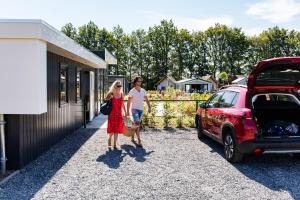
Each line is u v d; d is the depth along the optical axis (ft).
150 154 27.84
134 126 31.09
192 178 21.26
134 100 31.12
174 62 310.86
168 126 43.57
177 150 29.37
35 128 26.30
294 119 25.66
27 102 20.54
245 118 22.99
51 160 25.80
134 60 307.37
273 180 20.90
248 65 320.91
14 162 23.11
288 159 26.32
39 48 20.59
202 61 319.06
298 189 19.26
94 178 21.21
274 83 24.32
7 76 20.43
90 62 44.39
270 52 320.91
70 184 20.02
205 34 319.27
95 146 31.19
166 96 111.55
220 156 27.17
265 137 22.74
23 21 19.97
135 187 19.51
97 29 307.58
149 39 309.01
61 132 34.55
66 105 36.55
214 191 18.89
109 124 29.94
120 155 27.50
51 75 30.60
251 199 17.70
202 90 239.30
